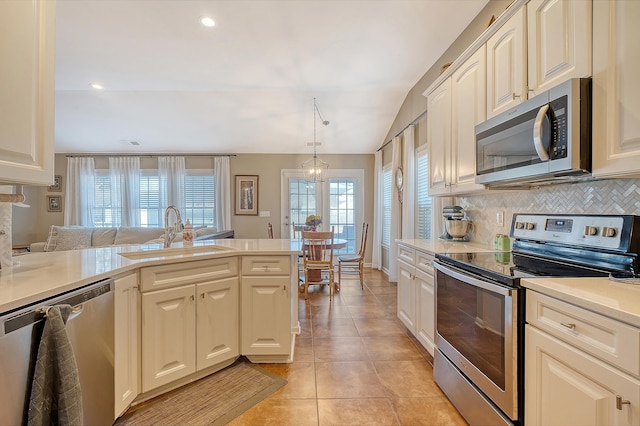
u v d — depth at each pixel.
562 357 1.02
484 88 1.90
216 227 6.00
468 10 2.44
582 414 0.95
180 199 5.99
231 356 2.13
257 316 2.20
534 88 1.50
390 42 2.92
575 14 1.26
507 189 1.93
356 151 6.14
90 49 3.06
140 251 2.18
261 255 2.19
